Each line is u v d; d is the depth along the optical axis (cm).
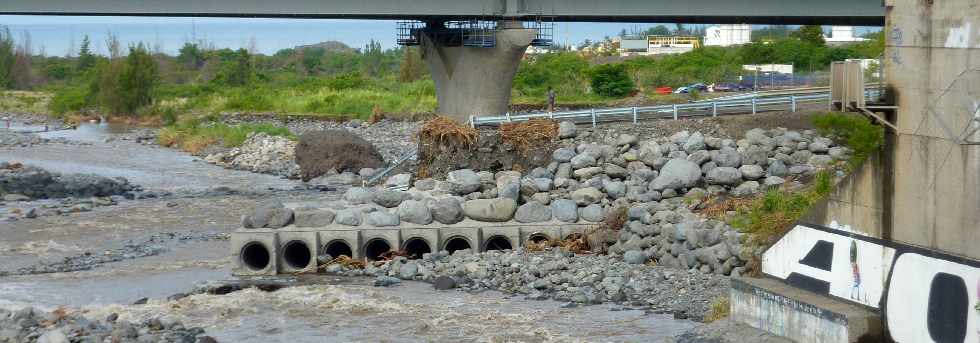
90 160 12325
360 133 13638
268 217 5919
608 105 14200
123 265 6081
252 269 5828
